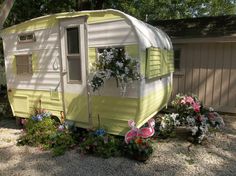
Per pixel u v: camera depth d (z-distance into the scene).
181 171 3.05
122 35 3.36
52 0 9.05
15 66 4.77
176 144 3.96
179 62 6.51
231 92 5.91
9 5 4.74
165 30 7.02
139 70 3.27
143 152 3.27
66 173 3.03
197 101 4.55
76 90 3.93
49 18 4.02
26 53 4.51
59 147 3.69
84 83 3.80
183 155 3.54
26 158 3.49
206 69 6.12
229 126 5.00
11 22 8.84
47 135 3.93
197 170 3.08
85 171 3.07
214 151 3.69
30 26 4.33
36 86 4.48
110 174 2.98
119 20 3.36
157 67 4.00
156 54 3.91
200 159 3.40
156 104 4.41
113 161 3.33
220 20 6.85
